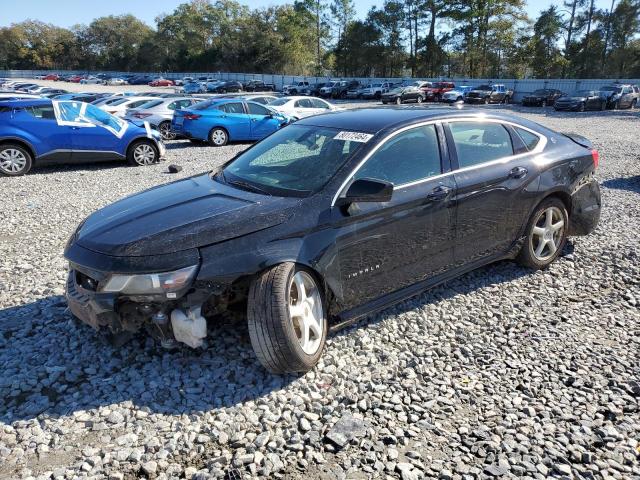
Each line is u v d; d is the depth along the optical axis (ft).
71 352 11.62
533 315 13.42
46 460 8.38
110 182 33.42
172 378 10.55
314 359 10.60
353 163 11.69
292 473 8.11
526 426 9.20
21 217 24.36
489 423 9.32
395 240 12.05
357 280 11.56
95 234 10.69
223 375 10.62
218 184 12.62
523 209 14.82
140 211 11.27
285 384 10.34
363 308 11.94
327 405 9.78
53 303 14.17
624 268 16.39
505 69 226.38
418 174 12.64
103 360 11.23
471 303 14.03
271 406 9.66
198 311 10.00
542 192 15.11
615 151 42.86
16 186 32.01
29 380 10.55
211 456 8.50
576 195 16.22
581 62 218.38
